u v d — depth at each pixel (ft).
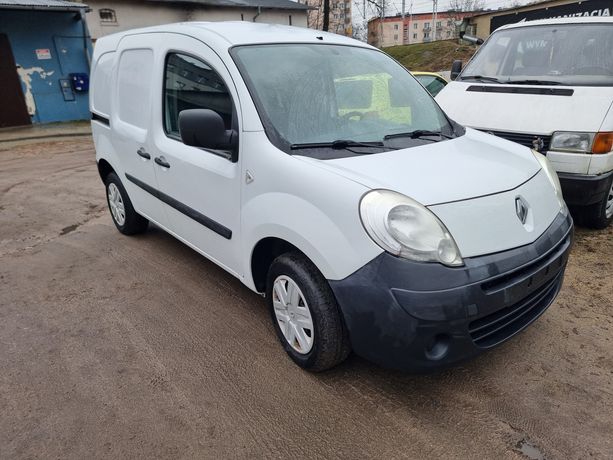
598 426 7.68
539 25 17.83
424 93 11.61
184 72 11.03
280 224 8.35
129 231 16.06
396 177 7.92
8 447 7.59
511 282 7.46
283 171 8.43
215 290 12.36
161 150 11.93
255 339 10.18
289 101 9.43
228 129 9.80
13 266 14.26
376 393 8.52
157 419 8.07
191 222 11.58
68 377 9.20
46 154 34.04
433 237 7.10
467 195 7.75
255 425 7.89
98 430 7.88
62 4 45.09
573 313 10.78
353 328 7.60
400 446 7.41
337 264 7.50
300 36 11.05
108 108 14.83
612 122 13.47
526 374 8.91
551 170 10.13
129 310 11.53
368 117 9.99
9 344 10.30
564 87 14.87
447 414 8.01
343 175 7.82
